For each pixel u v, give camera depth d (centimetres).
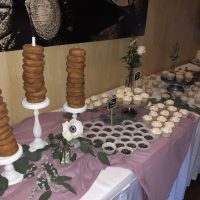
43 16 128
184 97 180
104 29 167
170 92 193
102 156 109
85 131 130
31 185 94
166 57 256
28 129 132
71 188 92
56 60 148
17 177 95
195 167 190
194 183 205
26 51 95
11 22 117
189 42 290
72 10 142
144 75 233
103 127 136
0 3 110
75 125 93
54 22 134
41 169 102
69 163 106
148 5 201
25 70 97
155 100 174
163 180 132
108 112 150
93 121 141
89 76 176
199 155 185
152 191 120
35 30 127
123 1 172
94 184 98
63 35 142
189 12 265
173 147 135
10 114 137
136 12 187
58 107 162
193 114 161
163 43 242
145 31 211
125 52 197
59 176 95
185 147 148
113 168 108
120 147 119
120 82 206
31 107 101
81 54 105
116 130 134
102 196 93
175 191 163
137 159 114
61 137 102
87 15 151
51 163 104
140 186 120
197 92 197
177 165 143
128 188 110
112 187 98
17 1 116
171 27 244
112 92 191
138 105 142
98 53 174
